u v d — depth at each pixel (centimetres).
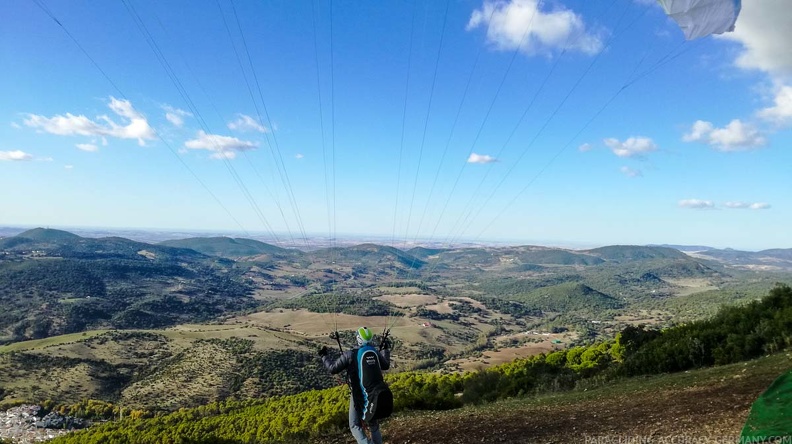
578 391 1711
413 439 1016
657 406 1006
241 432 3238
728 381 1144
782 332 1576
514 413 1211
